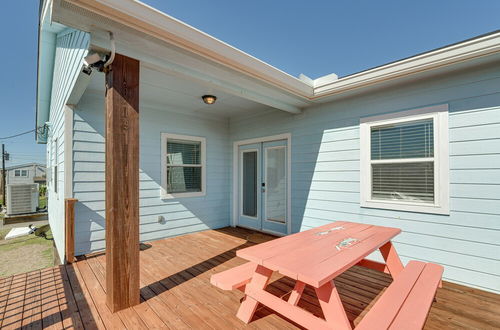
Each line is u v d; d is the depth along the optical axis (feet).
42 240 19.75
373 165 11.26
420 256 9.81
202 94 12.84
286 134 14.99
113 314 6.98
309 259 5.57
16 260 15.01
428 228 9.66
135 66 7.58
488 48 7.48
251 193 17.72
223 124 18.69
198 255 12.05
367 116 11.38
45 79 19.02
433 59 8.49
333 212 12.59
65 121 11.63
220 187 18.42
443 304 7.59
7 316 6.89
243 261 11.26
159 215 15.02
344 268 5.16
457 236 9.04
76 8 5.44
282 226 15.49
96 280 9.21
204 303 7.61
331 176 12.71
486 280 8.46
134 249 7.50
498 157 8.32
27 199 29.27
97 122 12.51
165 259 11.49
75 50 9.34
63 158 12.45
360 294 8.17
